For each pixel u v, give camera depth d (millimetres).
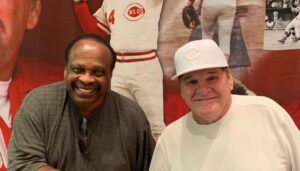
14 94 2002
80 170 1288
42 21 1975
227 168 1136
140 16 1893
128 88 1921
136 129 1372
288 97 1843
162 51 1895
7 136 1999
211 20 1860
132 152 1364
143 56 1903
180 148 1231
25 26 1979
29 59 1990
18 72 1997
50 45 1978
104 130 1327
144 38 1897
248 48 1848
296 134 1147
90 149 1303
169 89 1898
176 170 1214
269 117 1156
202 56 1134
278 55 1834
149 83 1905
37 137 1267
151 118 1912
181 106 1893
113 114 1353
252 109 1181
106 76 1280
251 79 1857
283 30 1821
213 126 1188
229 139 1159
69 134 1291
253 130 1152
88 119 1318
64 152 1279
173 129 1274
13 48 1988
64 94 1319
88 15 1943
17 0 1967
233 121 1178
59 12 1964
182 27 1880
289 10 1810
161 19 1889
